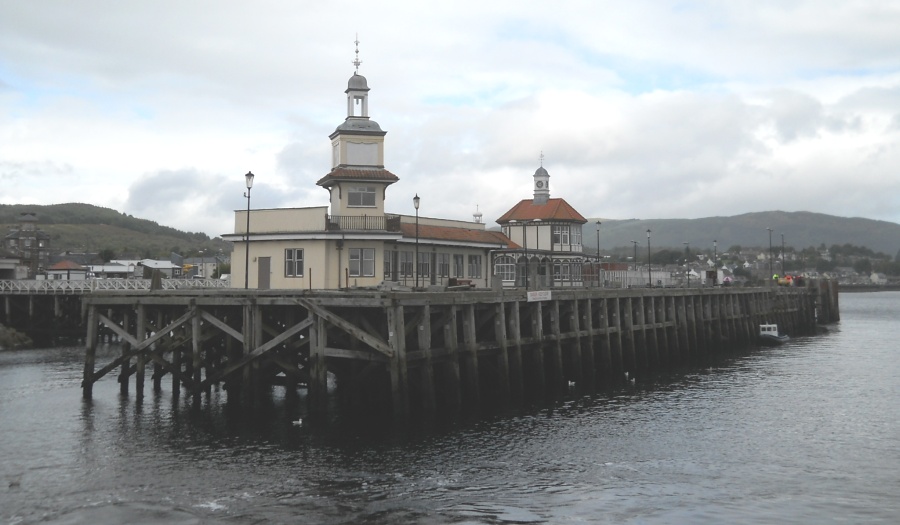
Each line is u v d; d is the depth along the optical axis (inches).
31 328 2679.6
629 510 729.0
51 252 6008.9
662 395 1408.7
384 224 1752.0
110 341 2598.4
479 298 1234.6
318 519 695.7
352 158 1791.3
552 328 1508.4
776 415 1213.1
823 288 3782.0
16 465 887.7
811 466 900.6
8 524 687.1
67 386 1476.4
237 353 1326.3
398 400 1067.3
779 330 2945.4
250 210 1737.2
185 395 1354.6
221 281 2822.3
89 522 690.8
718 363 1988.2
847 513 724.0
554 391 1444.4
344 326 1075.9
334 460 904.3
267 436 1024.2
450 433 1047.0
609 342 1729.8
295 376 1231.5
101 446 976.9
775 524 691.4
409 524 684.7
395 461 900.6
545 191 2952.8
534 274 2379.4
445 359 1174.3
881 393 1439.5
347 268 1669.5
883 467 897.5
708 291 2327.8
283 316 1382.9
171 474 846.5
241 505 736.3
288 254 1695.4
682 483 823.7
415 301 1095.6
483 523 689.0
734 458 935.7
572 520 699.4
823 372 1760.6
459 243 2041.1
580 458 927.0
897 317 4343.0
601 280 2807.6
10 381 1550.2
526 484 814.5
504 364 1300.4
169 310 1384.1
